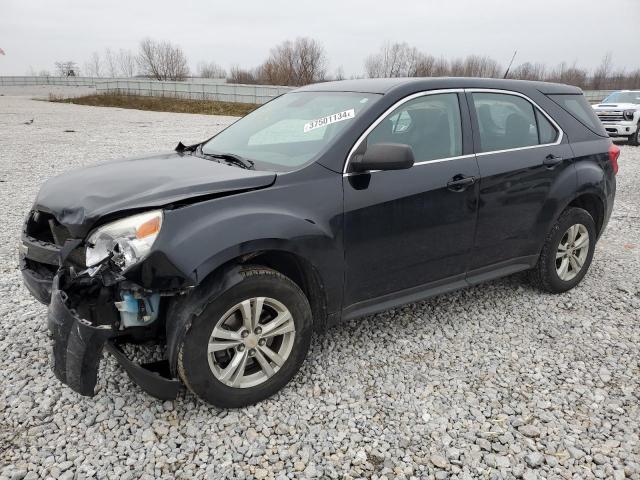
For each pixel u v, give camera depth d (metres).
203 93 39.12
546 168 4.10
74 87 63.25
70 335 2.47
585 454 2.65
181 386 2.97
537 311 4.25
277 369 2.98
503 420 2.89
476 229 3.76
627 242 6.20
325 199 3.02
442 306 4.30
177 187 2.74
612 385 3.25
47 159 11.47
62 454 2.55
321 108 3.63
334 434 2.76
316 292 3.13
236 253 2.65
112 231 2.57
